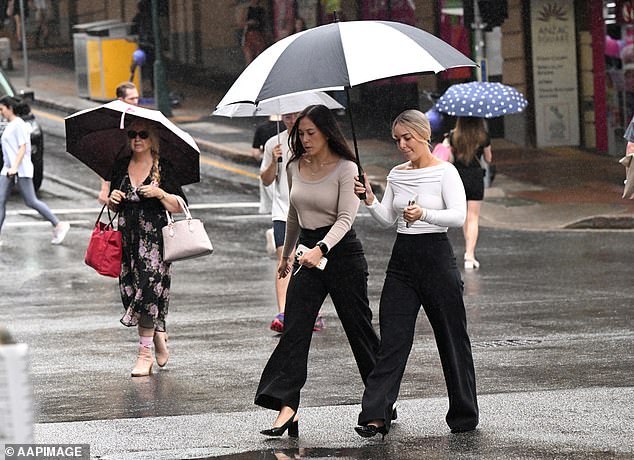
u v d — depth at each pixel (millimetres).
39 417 17875
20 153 38781
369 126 64750
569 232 42500
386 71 15234
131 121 21000
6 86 50781
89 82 72625
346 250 16422
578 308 27219
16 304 29328
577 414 17172
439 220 15844
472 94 33906
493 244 39562
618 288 30062
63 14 81375
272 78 15492
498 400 18203
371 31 15727
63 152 60625
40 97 73938
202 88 72500
